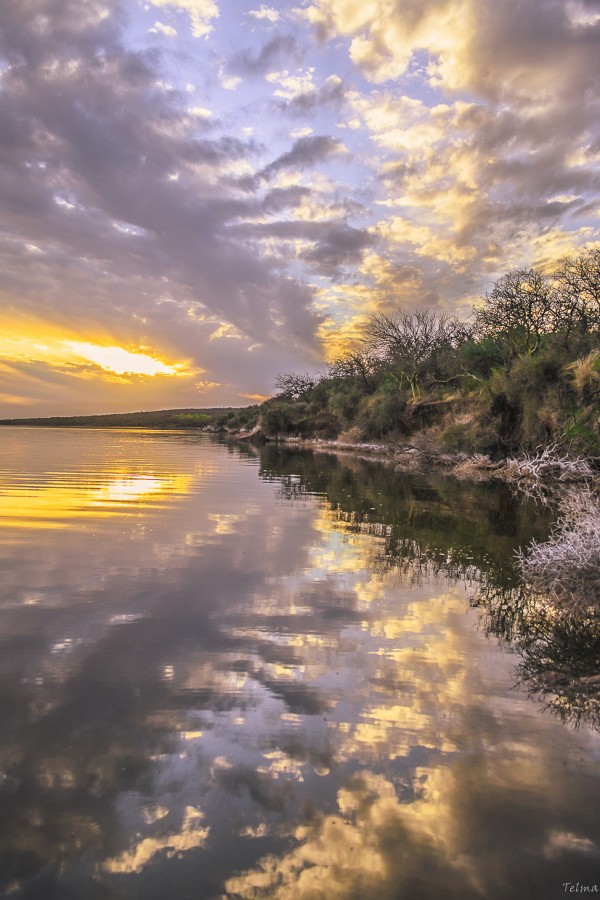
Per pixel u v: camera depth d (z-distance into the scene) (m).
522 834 1.94
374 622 4.19
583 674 3.37
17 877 1.71
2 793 2.08
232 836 1.89
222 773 2.24
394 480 16.59
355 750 2.44
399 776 2.26
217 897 1.65
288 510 10.15
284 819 1.98
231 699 2.88
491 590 5.14
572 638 3.97
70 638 3.70
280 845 1.86
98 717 2.66
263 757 2.36
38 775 2.20
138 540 7.05
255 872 1.74
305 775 2.24
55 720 2.62
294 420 49.59
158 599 4.62
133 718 2.66
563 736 2.63
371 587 5.16
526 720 2.77
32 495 11.23
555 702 2.99
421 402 32.06
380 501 11.66
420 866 1.79
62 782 2.15
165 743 2.45
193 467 20.11
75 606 4.38
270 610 4.40
